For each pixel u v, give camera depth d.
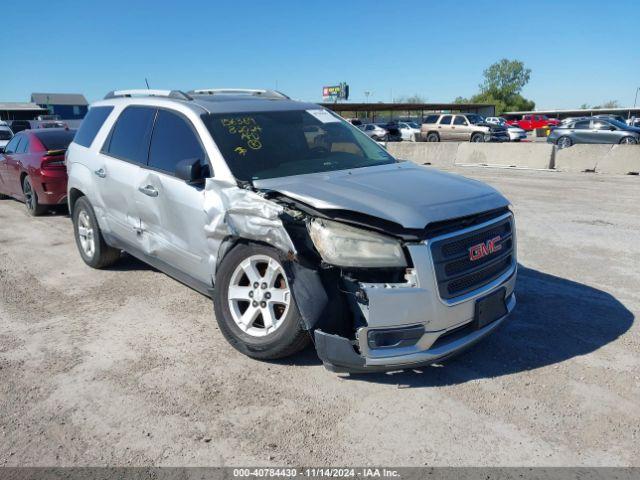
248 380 3.60
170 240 4.49
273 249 3.54
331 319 3.30
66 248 7.05
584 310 4.75
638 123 47.59
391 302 3.16
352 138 4.96
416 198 3.46
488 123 31.83
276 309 3.78
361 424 3.12
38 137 9.36
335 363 3.28
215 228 3.89
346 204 3.34
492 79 112.19
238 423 3.13
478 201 3.58
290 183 3.79
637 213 8.94
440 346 3.34
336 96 81.50
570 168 15.99
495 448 2.90
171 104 4.71
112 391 3.48
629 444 2.92
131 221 5.00
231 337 3.86
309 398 3.38
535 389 3.47
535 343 4.11
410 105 62.94
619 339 4.17
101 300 5.08
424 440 2.97
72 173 5.93
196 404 3.32
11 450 2.91
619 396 3.38
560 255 6.50
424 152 19.78
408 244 3.17
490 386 3.51
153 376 3.66
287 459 2.83
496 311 3.62
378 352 3.22
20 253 6.83
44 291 5.35
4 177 10.35
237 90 5.73
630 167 14.70
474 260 3.44
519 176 14.47
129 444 2.95
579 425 3.09
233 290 3.85
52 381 3.61
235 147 4.19
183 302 5.00
